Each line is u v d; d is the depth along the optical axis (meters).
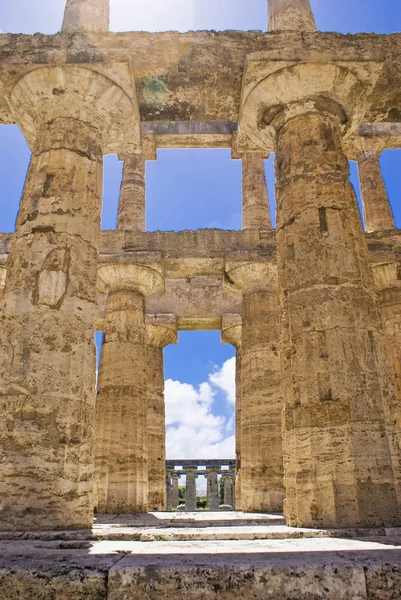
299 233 7.35
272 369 13.01
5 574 3.16
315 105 8.06
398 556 3.41
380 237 13.02
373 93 8.59
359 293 6.87
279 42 8.12
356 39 8.07
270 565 3.14
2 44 7.78
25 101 7.98
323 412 6.22
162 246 13.61
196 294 18.34
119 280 13.91
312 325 6.74
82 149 7.80
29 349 6.35
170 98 8.83
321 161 7.70
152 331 18.02
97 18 8.80
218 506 33.72
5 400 6.12
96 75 7.76
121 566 3.17
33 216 7.18
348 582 3.07
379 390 6.35
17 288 6.75
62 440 6.08
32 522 5.58
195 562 3.25
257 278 13.77
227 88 8.60
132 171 16.38
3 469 5.80
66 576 3.11
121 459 12.48
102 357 13.73
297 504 6.08
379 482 5.84
